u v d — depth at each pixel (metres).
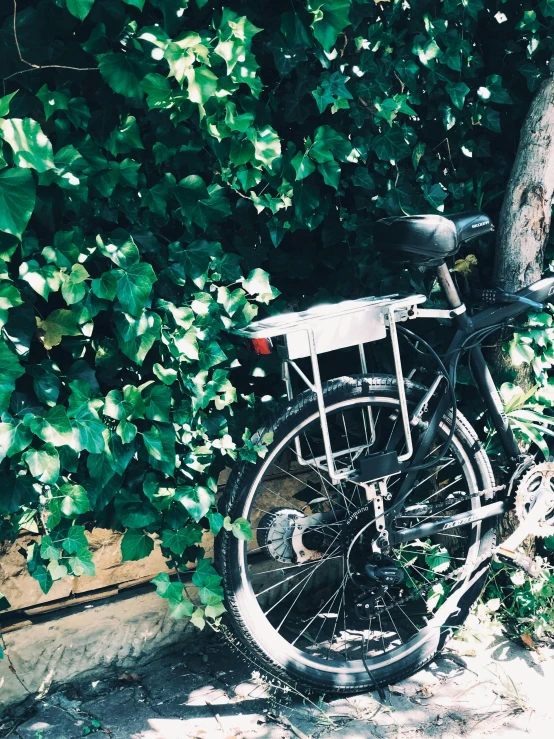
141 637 2.84
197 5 2.26
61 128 2.10
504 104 3.03
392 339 2.56
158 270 2.39
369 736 2.49
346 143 2.60
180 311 2.38
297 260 2.86
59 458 2.22
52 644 2.68
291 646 2.65
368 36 2.63
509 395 3.03
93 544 2.75
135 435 2.33
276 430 2.53
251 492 2.52
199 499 2.42
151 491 2.39
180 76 2.08
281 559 2.66
